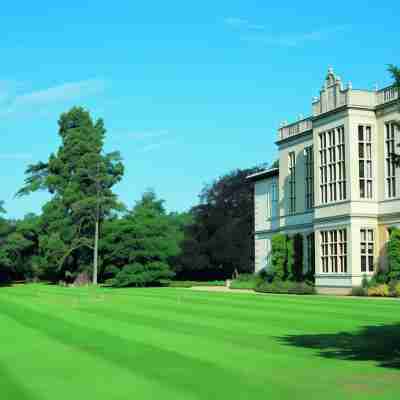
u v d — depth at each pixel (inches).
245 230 3154.5
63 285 2952.8
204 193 3348.9
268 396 372.2
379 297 1510.8
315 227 1807.3
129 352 556.1
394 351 557.9
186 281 3110.2
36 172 3213.6
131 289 2279.8
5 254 3169.3
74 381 424.8
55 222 2950.3
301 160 2038.6
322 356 530.3
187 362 498.9
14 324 829.2
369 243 1673.2
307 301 1336.1
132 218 2741.1
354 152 1665.8
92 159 2984.7
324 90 1785.2
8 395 384.2
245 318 909.8
